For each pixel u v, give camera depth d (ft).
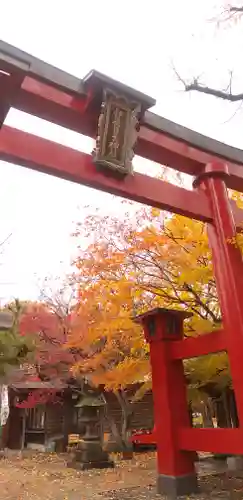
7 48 14.24
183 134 22.57
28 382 62.28
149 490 30.09
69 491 32.27
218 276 21.74
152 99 19.11
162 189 21.31
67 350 53.78
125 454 52.85
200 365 34.65
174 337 30.86
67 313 55.57
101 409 60.54
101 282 32.58
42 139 17.93
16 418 66.33
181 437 27.71
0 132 17.03
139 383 55.88
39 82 17.93
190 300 31.17
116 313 34.58
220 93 18.80
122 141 18.57
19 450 63.00
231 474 35.14
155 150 21.77
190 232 27.66
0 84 14.75
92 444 45.42
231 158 24.36
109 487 33.12
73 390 60.90
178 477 27.04
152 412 66.03
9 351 38.81
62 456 55.72
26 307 53.26
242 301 20.47
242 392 19.74
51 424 64.03
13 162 17.17
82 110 18.70
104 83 18.11
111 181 19.17
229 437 23.85
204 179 23.41
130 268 31.71
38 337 51.88
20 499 30.35
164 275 30.17
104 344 46.93
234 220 23.75
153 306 34.86
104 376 41.06
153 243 28.84
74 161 18.34
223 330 25.05
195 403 43.86
